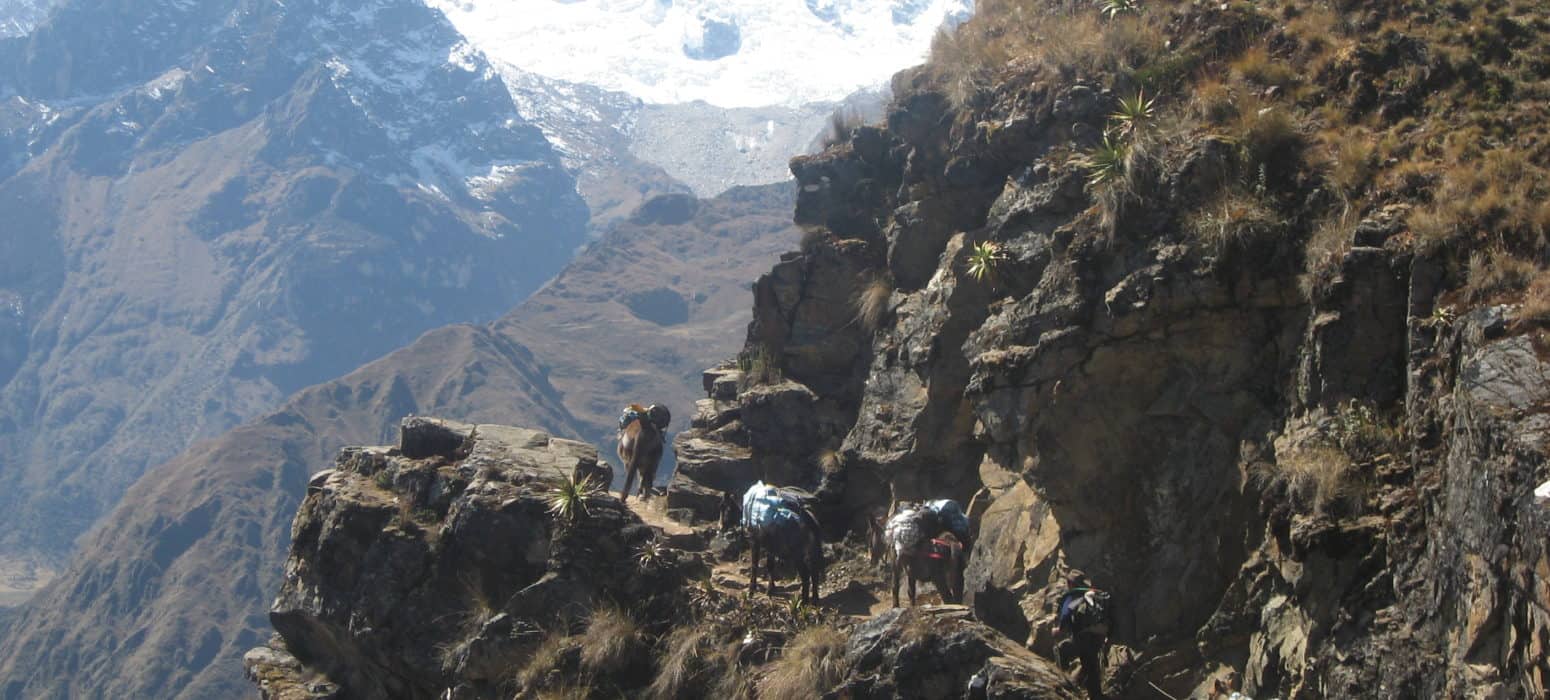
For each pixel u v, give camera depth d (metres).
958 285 22.91
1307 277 18.25
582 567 22.73
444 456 25.53
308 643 25.77
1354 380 17.45
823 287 27.34
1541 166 18.09
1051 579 20.14
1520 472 14.02
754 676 20.67
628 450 27.02
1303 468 17.06
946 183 24.70
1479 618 14.44
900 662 18.45
